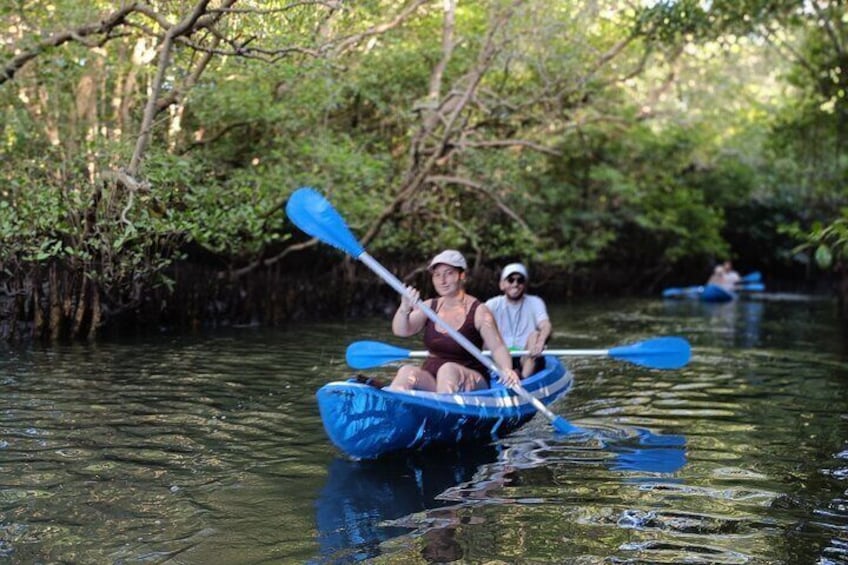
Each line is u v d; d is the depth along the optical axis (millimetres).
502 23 13203
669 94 23469
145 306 10023
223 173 10977
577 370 8156
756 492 4195
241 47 8023
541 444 5160
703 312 15781
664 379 7676
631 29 14891
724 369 8367
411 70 14391
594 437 5352
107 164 9023
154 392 6348
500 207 15141
